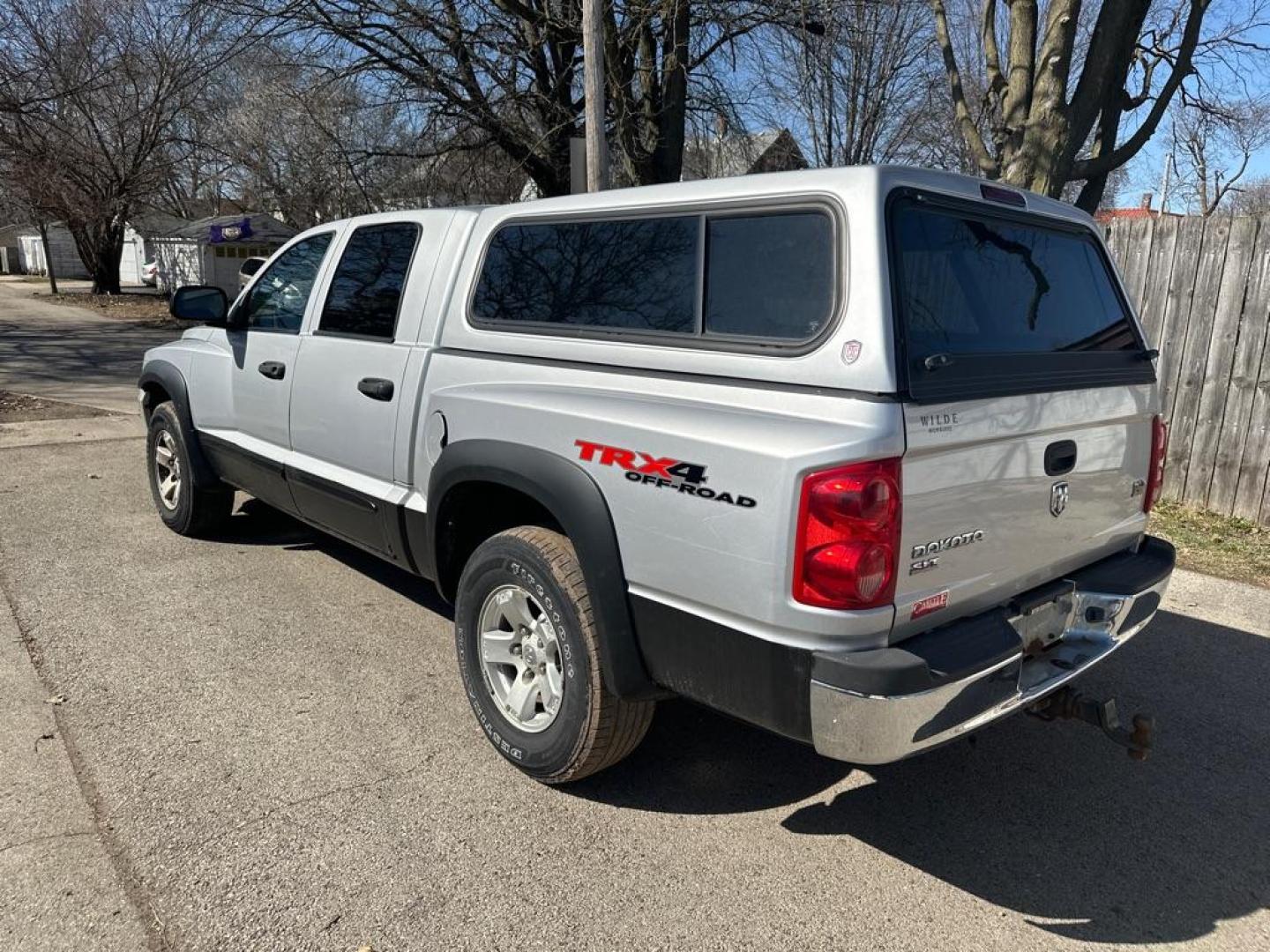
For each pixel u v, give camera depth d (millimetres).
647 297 2945
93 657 4082
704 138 16078
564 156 16016
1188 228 6586
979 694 2551
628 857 2873
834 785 3330
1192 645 4602
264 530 5980
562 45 14953
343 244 4301
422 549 3699
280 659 4117
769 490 2393
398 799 3115
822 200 2541
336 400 4090
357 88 15703
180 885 2648
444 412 3426
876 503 2303
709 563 2543
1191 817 3201
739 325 2684
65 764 3229
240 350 4836
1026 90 8203
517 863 2818
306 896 2627
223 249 32500
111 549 5523
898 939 2564
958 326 2658
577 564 2979
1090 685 4180
